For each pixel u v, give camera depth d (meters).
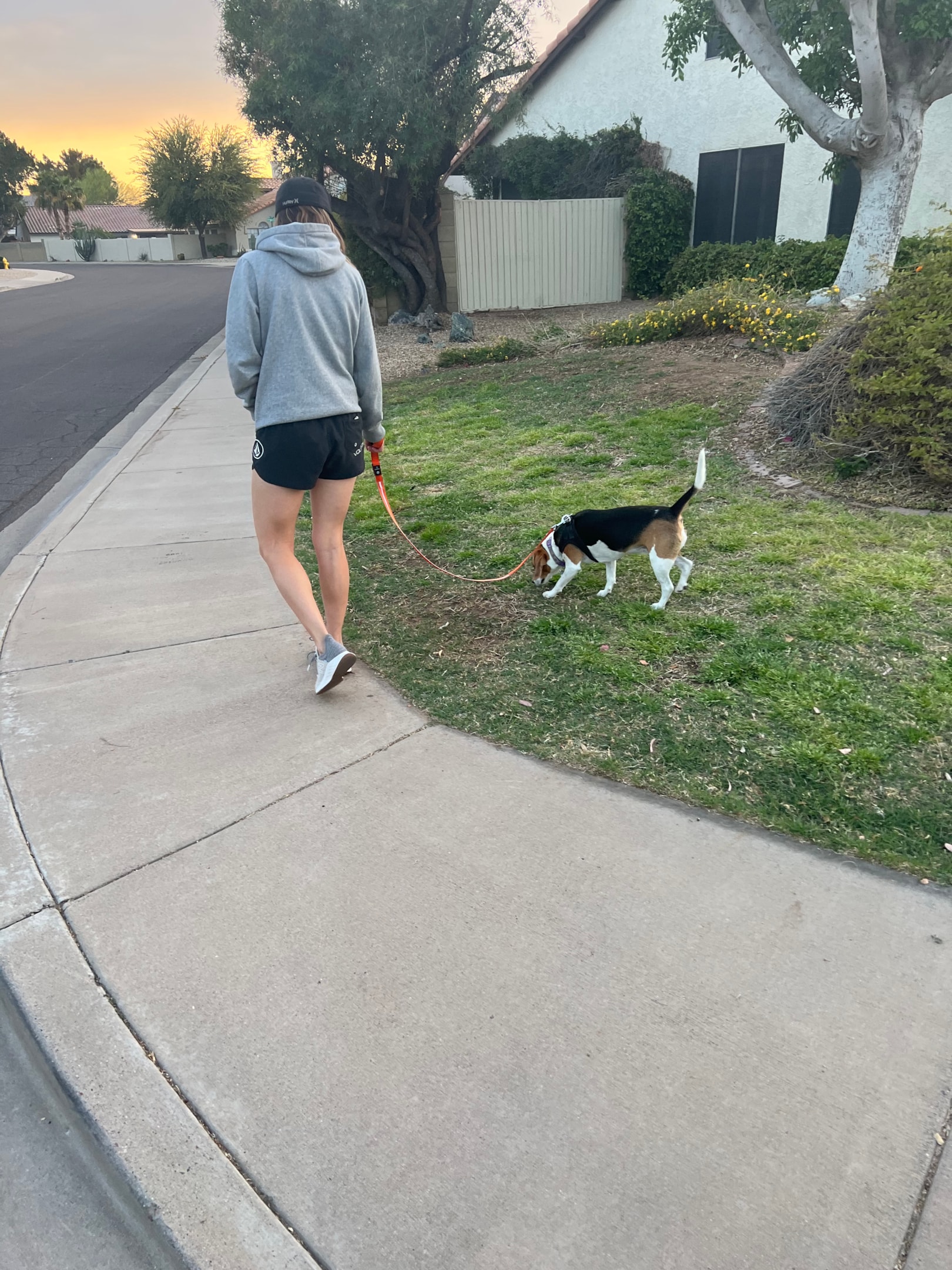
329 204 3.44
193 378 12.53
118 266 57.28
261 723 3.50
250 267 3.21
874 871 2.55
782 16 10.54
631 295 18.09
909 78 10.42
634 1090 1.93
